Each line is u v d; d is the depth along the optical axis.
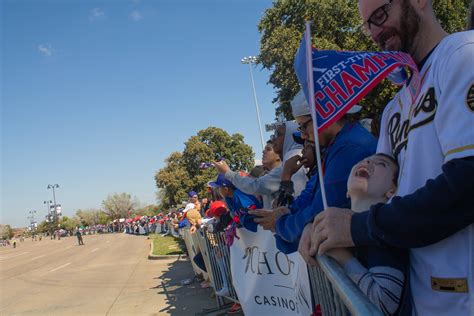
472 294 0.93
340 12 12.01
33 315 7.23
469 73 0.94
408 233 0.96
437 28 1.19
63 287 10.41
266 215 2.48
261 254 3.44
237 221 3.73
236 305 5.57
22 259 24.98
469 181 0.87
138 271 12.09
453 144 0.93
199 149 39.06
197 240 7.68
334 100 1.28
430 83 1.08
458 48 1.00
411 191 1.09
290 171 2.90
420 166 1.08
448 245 0.98
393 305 1.12
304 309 2.73
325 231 1.17
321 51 1.38
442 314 1.01
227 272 5.41
